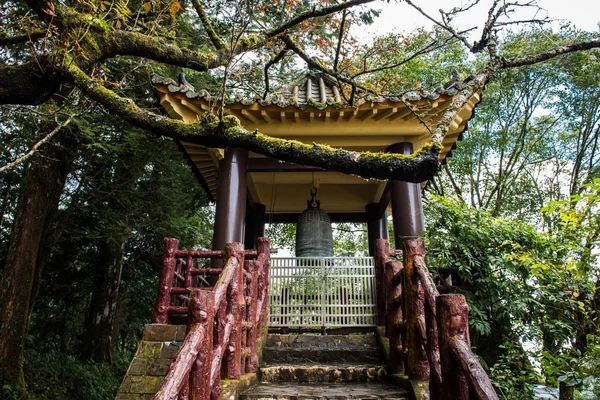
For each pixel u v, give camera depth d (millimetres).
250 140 2410
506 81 14430
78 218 10750
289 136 6078
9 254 8250
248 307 4395
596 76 13281
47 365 9898
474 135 15547
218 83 9328
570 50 3197
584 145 14711
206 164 7156
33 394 8812
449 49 13742
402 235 5734
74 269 12320
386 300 4758
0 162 8836
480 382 1986
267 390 3902
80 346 12117
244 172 6016
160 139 9398
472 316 4930
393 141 6172
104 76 3982
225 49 3674
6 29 4055
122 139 8922
